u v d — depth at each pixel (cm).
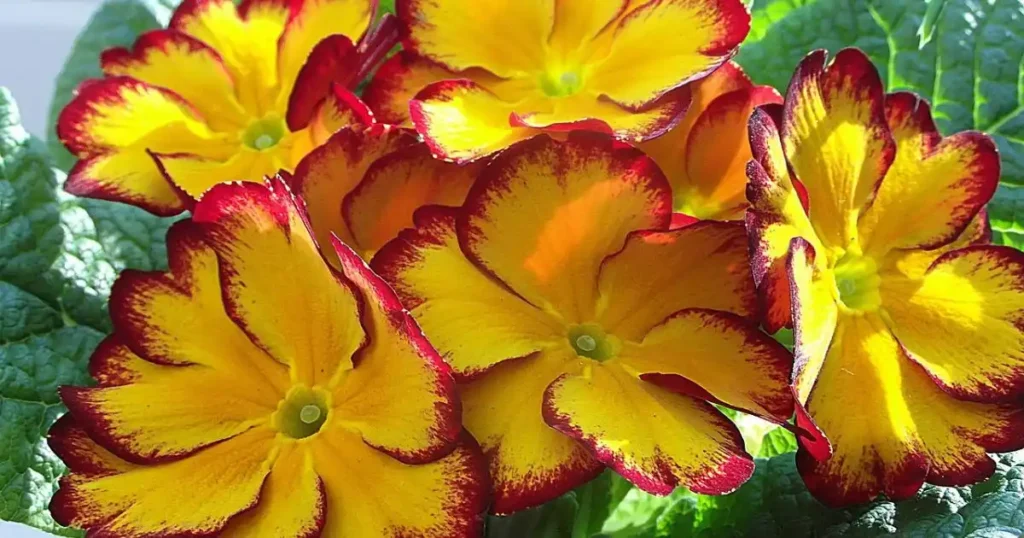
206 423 17
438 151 17
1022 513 17
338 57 18
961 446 17
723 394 16
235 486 16
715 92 18
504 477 16
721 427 16
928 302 18
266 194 16
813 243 16
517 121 17
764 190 15
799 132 17
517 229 16
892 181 18
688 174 18
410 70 18
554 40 18
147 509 16
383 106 18
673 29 17
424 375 15
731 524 19
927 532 17
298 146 19
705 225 16
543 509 17
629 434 16
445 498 15
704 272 17
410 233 16
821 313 16
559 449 16
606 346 17
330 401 16
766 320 16
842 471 17
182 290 17
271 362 17
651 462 15
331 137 17
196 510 16
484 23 18
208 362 17
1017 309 17
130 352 17
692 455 16
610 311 17
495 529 17
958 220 18
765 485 19
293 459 16
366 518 16
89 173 19
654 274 17
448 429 15
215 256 17
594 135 16
